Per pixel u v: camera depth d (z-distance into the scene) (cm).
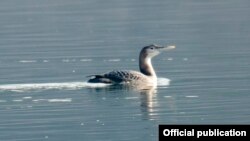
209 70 3703
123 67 3894
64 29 5184
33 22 5541
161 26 5175
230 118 2867
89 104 3102
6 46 4591
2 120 2928
